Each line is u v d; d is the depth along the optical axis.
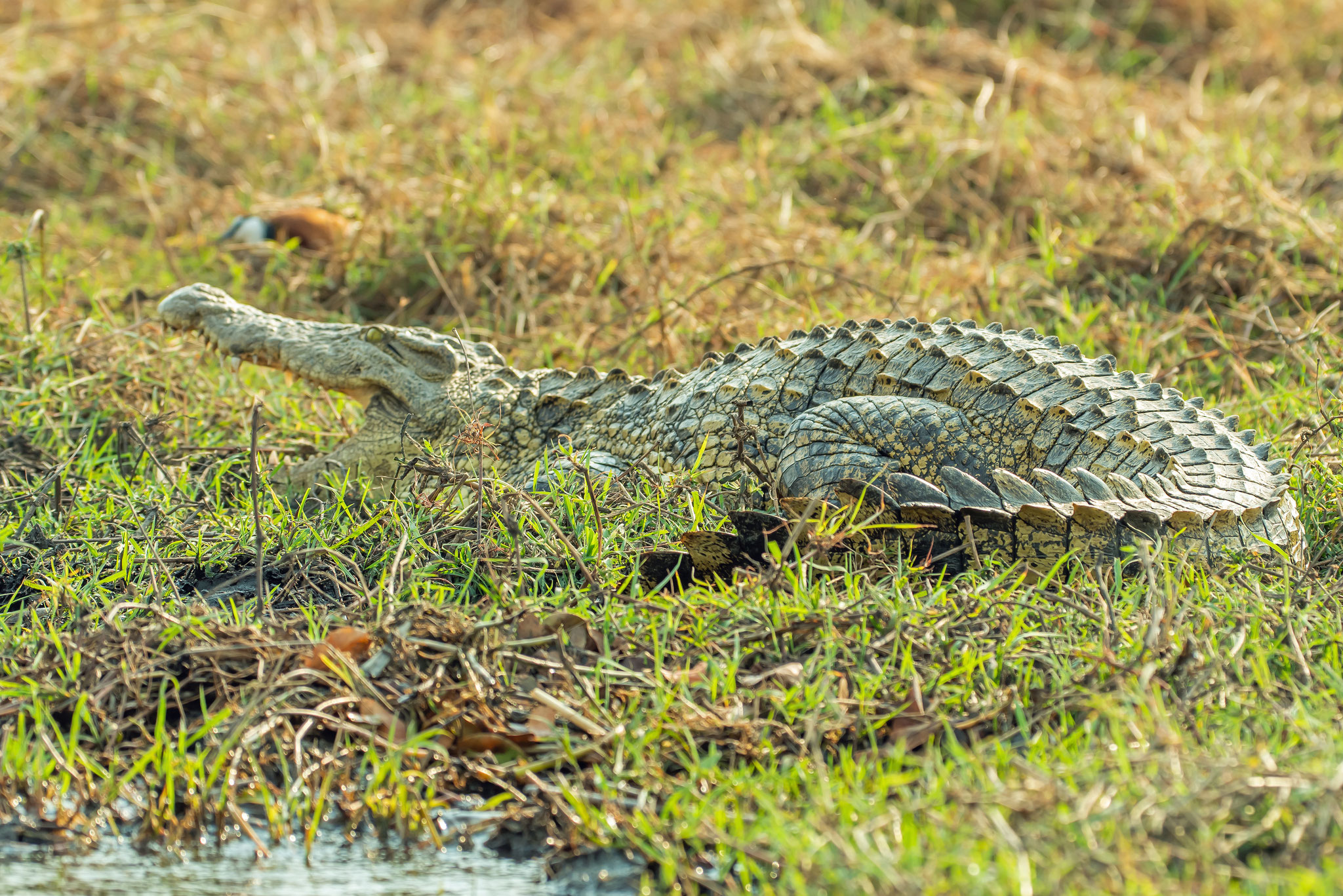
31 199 21.84
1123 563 9.48
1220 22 31.17
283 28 29.36
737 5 30.59
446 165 20.09
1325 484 11.37
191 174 22.52
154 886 7.14
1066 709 7.94
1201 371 15.19
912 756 7.60
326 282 17.88
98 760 7.93
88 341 15.18
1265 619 8.82
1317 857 6.21
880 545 9.81
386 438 12.56
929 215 20.73
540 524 10.28
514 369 13.10
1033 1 31.55
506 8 31.73
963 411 10.92
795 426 11.04
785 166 22.45
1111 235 18.12
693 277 17.16
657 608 9.05
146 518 11.21
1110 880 6.00
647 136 23.39
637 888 6.97
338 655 8.40
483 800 7.84
